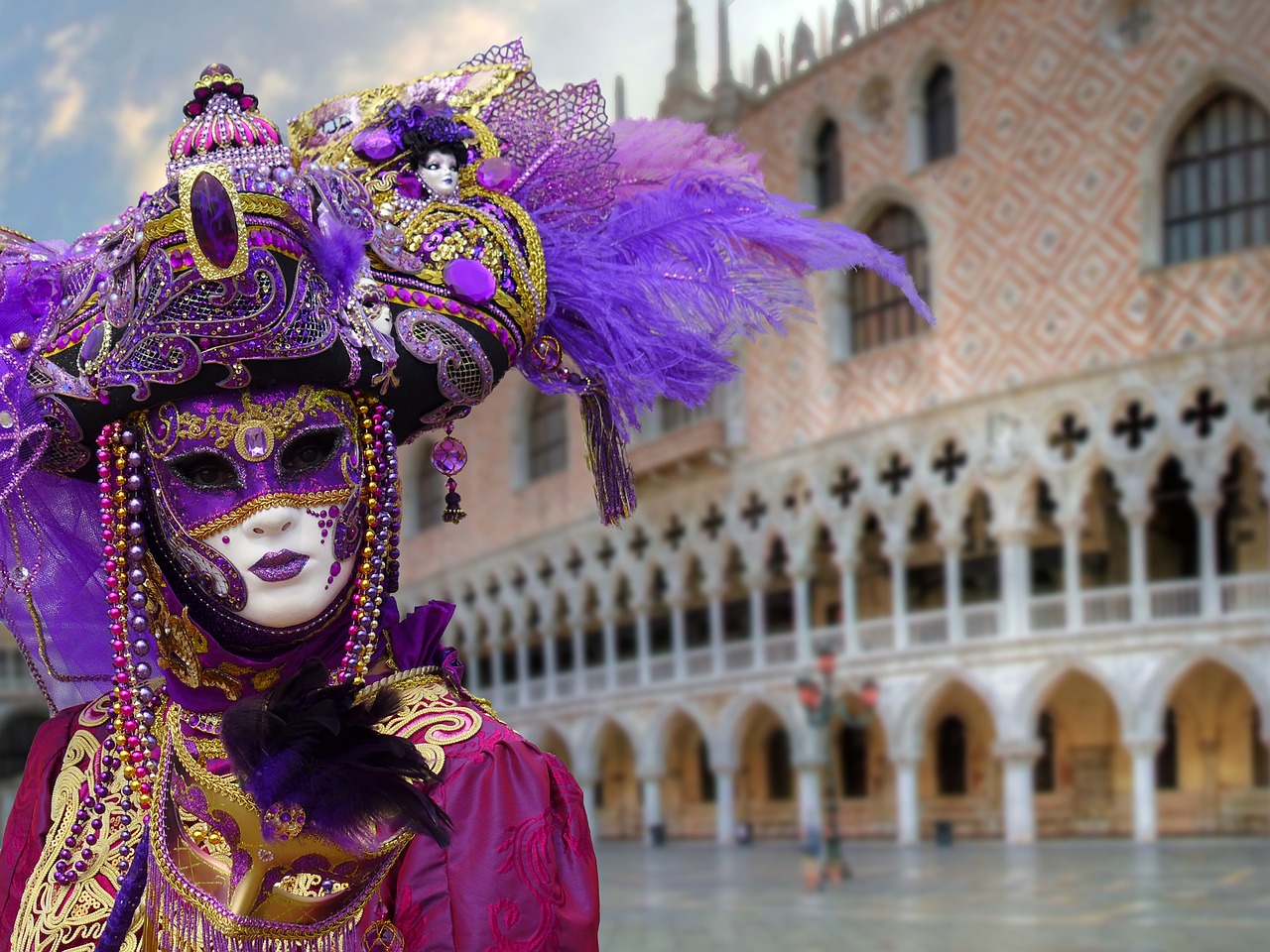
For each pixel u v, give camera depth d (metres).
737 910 14.77
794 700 31.05
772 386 32.50
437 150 1.56
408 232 1.50
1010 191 28.17
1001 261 28.19
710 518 33.72
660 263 1.69
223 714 1.37
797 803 35.28
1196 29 25.73
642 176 1.80
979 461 28.03
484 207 1.56
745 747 36.44
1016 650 27.19
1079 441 26.91
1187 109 26.08
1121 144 26.59
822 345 31.38
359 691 1.46
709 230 1.70
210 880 1.40
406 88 1.70
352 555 1.49
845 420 30.69
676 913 14.62
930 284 29.52
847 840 32.62
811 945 10.98
